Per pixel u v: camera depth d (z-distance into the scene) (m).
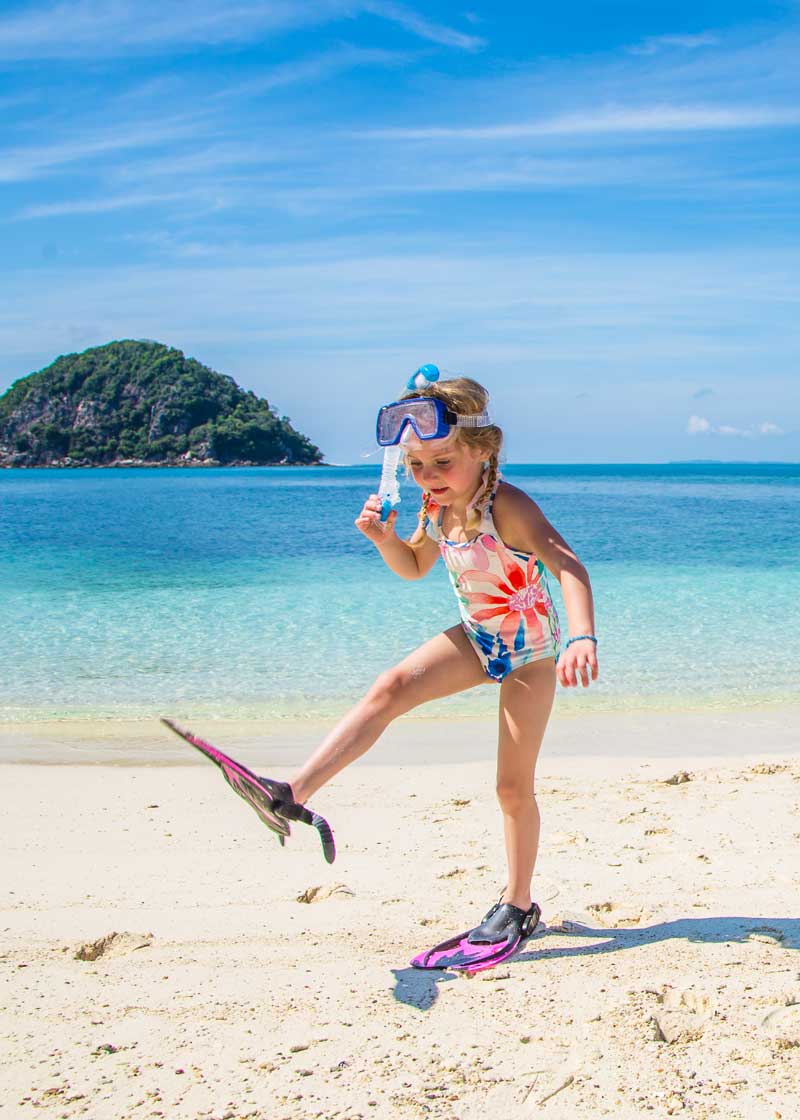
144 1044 2.54
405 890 3.79
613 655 9.43
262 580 15.26
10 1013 2.73
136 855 4.28
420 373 3.19
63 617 11.69
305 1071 2.39
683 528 27.23
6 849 4.37
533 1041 2.53
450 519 3.21
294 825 4.73
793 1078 2.33
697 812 4.83
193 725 7.02
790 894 3.68
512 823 3.22
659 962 3.03
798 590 13.60
